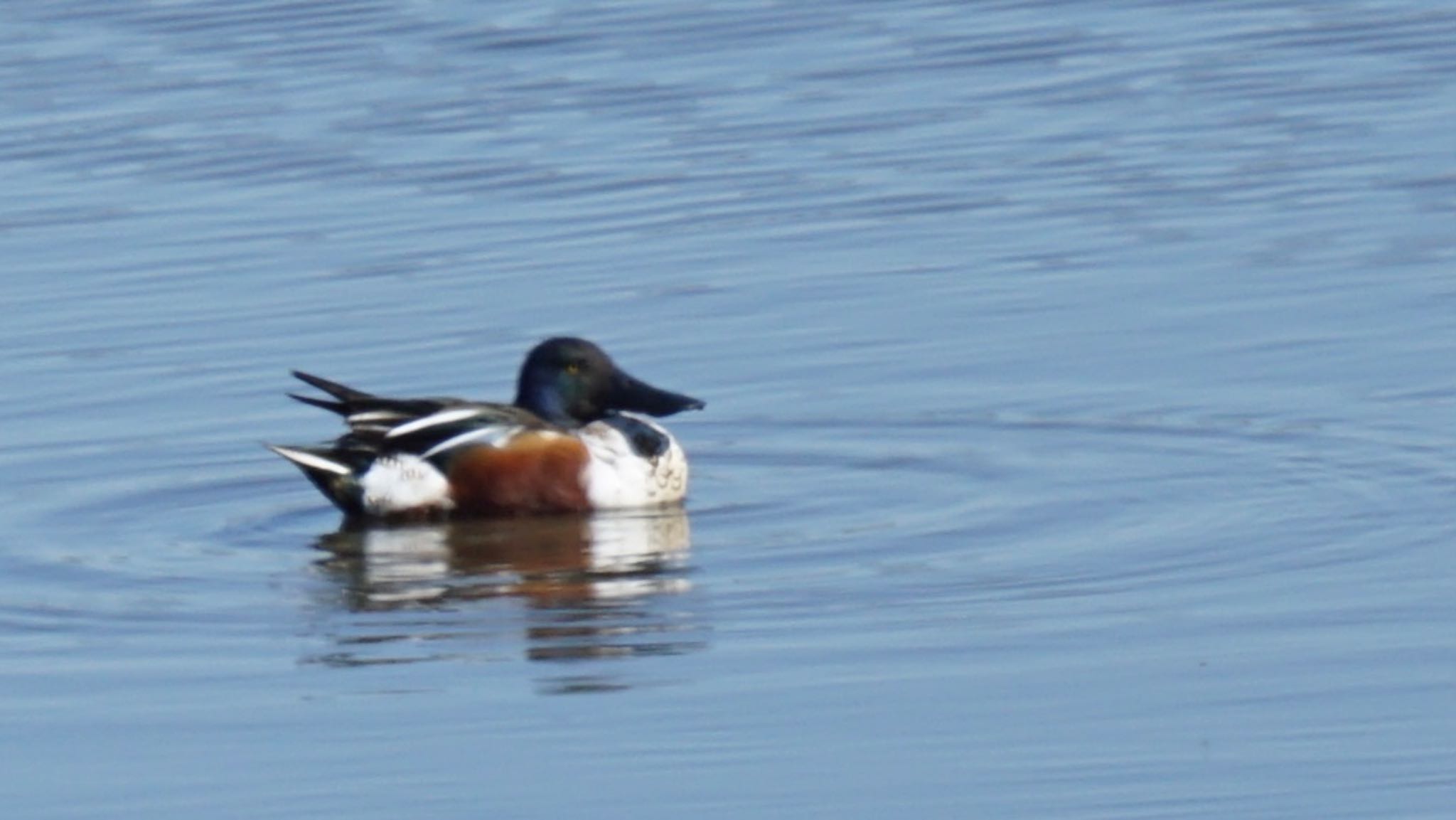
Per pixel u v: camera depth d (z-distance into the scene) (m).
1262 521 14.71
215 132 23.81
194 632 13.41
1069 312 18.73
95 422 17.31
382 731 11.85
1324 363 17.47
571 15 27.22
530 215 21.38
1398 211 20.56
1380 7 26.67
